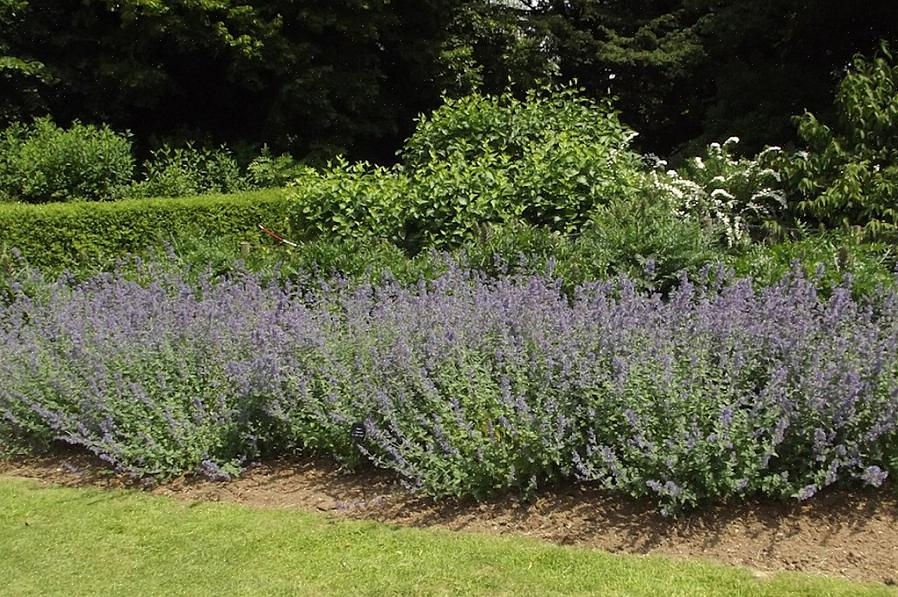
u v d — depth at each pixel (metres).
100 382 4.36
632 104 15.55
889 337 3.79
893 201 7.36
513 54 14.93
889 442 3.44
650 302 4.55
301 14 12.65
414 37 14.28
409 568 3.14
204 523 3.60
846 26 11.49
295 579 3.12
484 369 3.93
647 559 3.12
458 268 5.77
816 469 3.43
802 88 11.72
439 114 8.55
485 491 3.60
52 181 10.52
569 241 6.29
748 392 3.66
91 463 4.40
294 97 13.22
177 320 4.89
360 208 7.38
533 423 3.63
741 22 11.86
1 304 6.11
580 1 14.91
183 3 11.92
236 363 4.20
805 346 3.74
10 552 3.45
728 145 10.23
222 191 11.30
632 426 3.50
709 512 3.37
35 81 12.59
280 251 6.85
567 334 4.01
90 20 12.52
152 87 13.05
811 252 5.57
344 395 4.10
